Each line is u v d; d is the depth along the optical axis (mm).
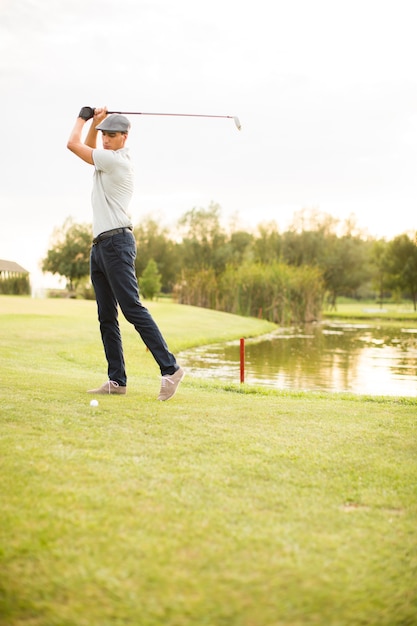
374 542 2146
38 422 3580
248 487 2646
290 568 1937
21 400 4230
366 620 1705
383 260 50562
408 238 48688
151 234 66000
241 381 8172
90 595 1763
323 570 1936
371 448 3367
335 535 2189
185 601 1742
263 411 4332
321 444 3408
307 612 1721
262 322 28812
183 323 21844
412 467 3027
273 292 32344
